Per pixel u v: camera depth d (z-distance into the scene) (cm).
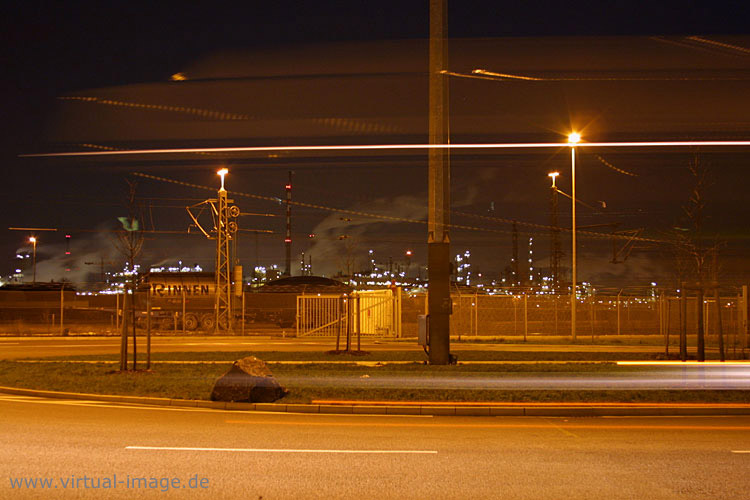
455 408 1330
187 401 1406
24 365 2047
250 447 972
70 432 1081
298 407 1352
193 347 2891
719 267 3588
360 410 1342
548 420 1258
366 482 777
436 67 2016
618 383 1686
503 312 4778
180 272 4444
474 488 755
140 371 1883
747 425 1205
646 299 4188
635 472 833
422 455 926
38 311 4553
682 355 2262
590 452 955
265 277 8175
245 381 1398
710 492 745
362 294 3716
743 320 3150
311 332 3681
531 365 2073
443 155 2056
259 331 4112
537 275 6750
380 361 2206
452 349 2839
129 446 971
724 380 1742
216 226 4050
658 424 1212
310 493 732
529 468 852
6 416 1247
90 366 2017
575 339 3334
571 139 3409
